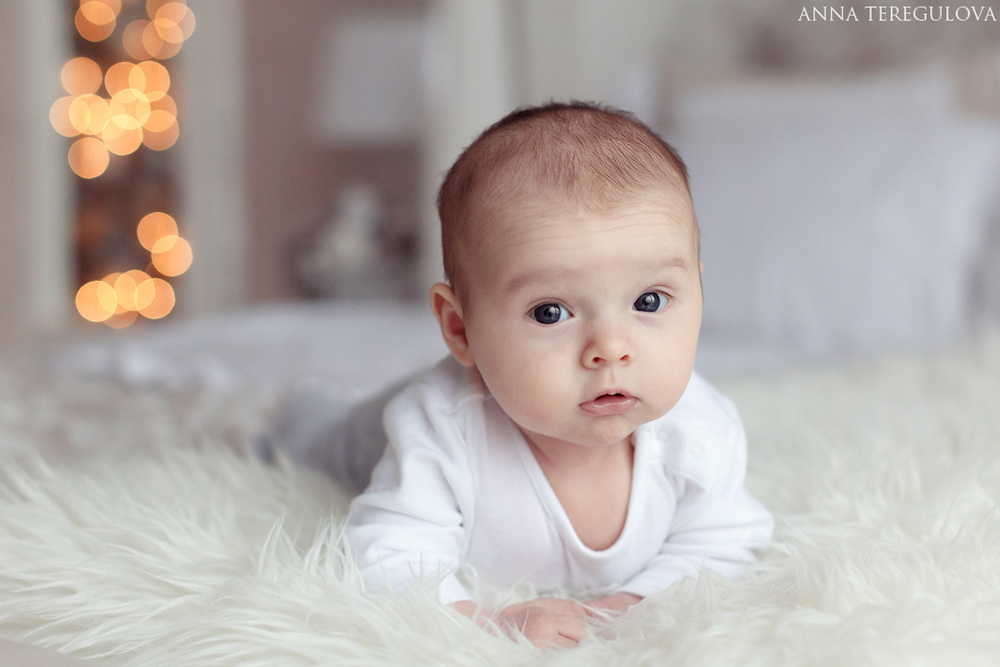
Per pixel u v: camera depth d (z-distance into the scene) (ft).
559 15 11.48
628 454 3.00
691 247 2.65
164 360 6.51
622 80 10.92
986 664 1.95
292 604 2.31
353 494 3.47
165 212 15.96
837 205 7.11
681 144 8.49
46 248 14.73
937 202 6.95
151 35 15.64
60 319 14.83
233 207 15.65
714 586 2.45
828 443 3.77
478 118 11.64
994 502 3.01
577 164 2.57
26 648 2.22
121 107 15.75
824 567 2.35
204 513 3.09
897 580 2.29
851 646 1.96
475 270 2.64
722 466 3.00
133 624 2.41
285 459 3.62
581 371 2.49
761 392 5.06
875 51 9.09
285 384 5.95
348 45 13.89
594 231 2.47
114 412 5.22
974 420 3.97
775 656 2.01
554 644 2.30
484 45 11.60
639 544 3.04
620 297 2.49
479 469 2.94
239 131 15.66
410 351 6.86
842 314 6.91
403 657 2.15
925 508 2.94
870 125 7.61
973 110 8.05
